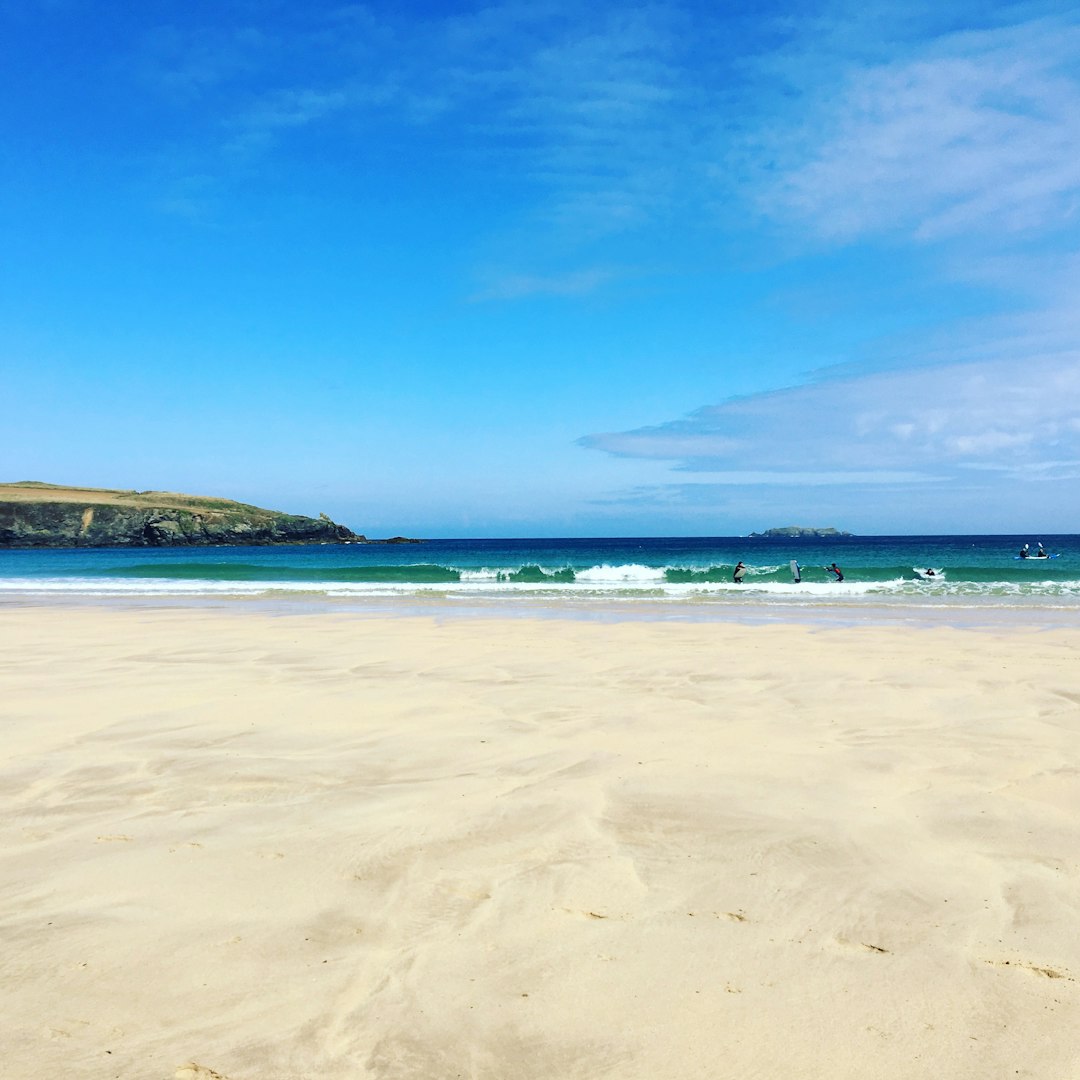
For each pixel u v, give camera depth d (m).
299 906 3.28
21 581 31.39
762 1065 2.31
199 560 75.19
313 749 5.78
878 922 3.14
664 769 5.22
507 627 13.65
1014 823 4.21
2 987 2.68
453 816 4.33
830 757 5.51
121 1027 2.47
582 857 3.78
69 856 3.80
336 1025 2.48
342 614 16.69
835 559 62.03
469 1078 2.25
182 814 4.40
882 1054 2.35
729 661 9.76
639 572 35.69
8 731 6.32
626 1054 2.36
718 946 2.96
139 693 7.86
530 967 2.81
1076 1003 2.58
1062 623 14.59
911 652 10.51
